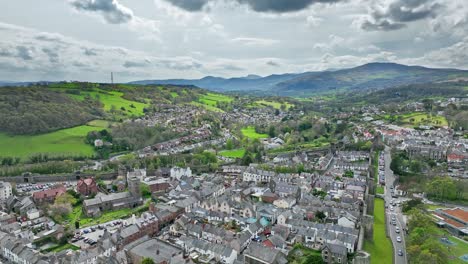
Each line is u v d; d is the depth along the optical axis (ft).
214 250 434.30
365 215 507.71
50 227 524.11
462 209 572.92
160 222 546.67
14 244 447.01
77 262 407.64
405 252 453.58
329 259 418.51
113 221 575.38
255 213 554.87
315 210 556.51
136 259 419.95
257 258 415.85
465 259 407.64
